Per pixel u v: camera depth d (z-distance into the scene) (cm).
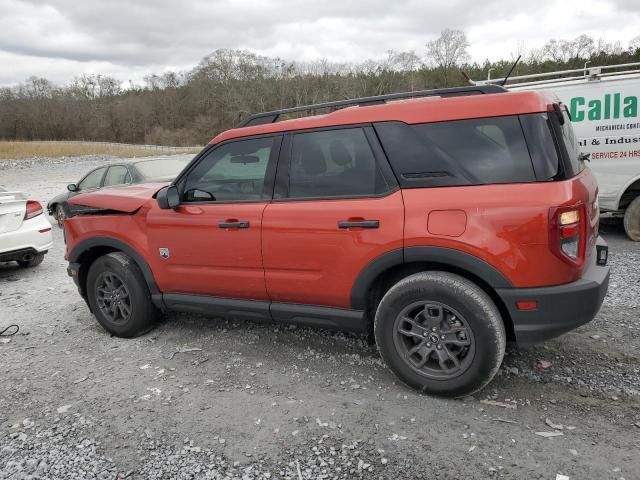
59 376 388
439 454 267
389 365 331
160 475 264
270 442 287
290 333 439
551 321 288
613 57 5934
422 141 311
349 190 333
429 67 9338
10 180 2538
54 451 290
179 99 12012
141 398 346
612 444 265
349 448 277
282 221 351
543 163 283
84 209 462
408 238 307
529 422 289
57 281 679
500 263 287
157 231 415
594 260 328
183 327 470
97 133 11288
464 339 306
